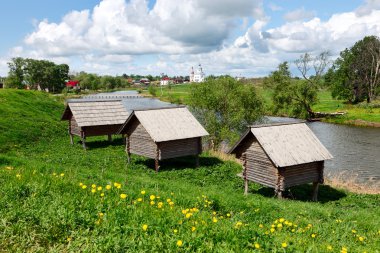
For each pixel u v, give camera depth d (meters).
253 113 41.16
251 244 8.26
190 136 26.28
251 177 22.52
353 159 39.44
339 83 98.25
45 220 8.55
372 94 91.88
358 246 10.36
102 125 33.69
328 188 25.52
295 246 8.56
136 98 138.12
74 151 31.12
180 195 13.70
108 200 9.98
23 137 33.00
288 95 77.25
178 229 8.65
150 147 26.16
